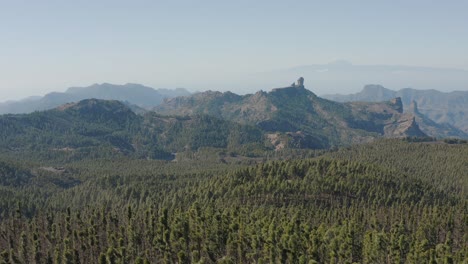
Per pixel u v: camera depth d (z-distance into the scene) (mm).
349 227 150000
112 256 133750
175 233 148000
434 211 191500
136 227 166250
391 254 143000
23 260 148125
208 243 148625
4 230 176750
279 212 186750
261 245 145750
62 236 170000
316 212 187250
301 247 141000
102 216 171750
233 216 166750
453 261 137625
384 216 190250
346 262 133625
